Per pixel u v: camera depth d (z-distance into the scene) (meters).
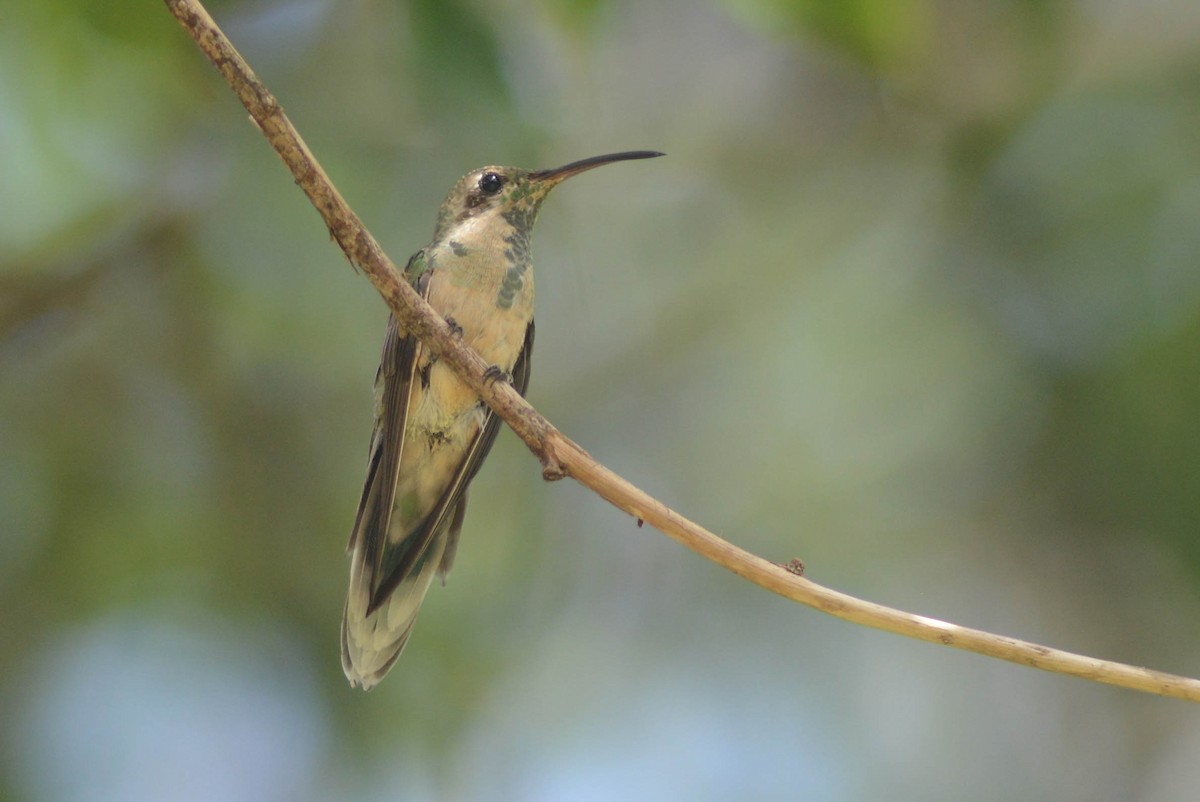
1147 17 10.49
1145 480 9.14
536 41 8.19
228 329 11.31
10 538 10.62
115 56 8.73
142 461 11.20
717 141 13.30
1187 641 11.12
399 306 5.77
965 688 11.73
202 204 10.53
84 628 10.51
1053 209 9.77
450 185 9.66
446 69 7.74
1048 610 11.49
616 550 12.38
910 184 12.92
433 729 10.57
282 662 10.70
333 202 5.43
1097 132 9.68
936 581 11.93
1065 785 11.27
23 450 10.94
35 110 9.33
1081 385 9.52
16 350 10.97
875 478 12.27
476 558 11.85
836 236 13.21
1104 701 11.63
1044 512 11.04
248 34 9.44
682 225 13.55
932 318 12.23
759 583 5.23
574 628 11.96
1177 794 11.14
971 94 10.81
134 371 11.38
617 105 13.01
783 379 13.01
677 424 13.20
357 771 10.27
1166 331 8.94
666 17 12.91
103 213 10.51
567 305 13.27
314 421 11.79
